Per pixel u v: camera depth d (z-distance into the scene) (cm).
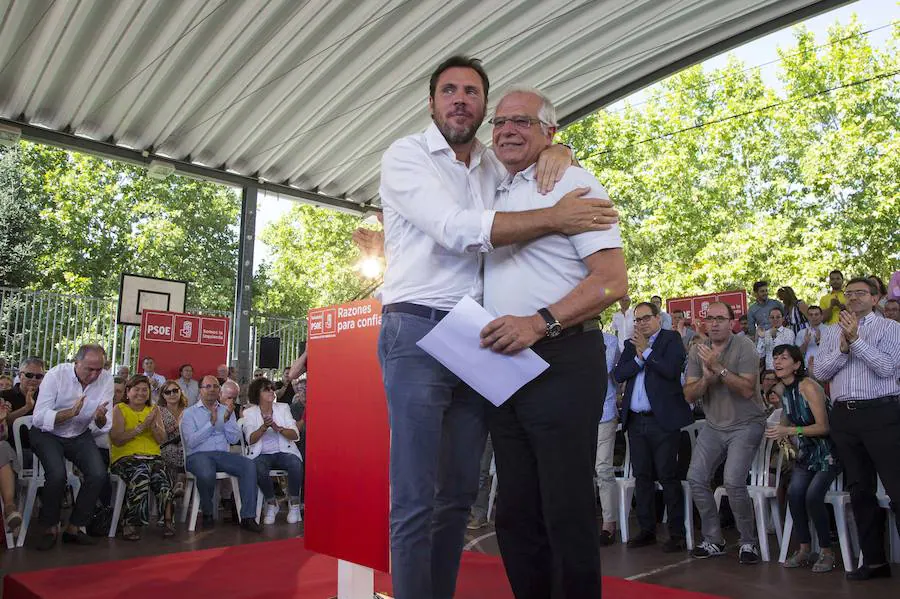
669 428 509
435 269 199
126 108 891
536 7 777
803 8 750
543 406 190
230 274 2344
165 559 398
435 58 864
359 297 287
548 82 916
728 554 489
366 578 280
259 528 600
